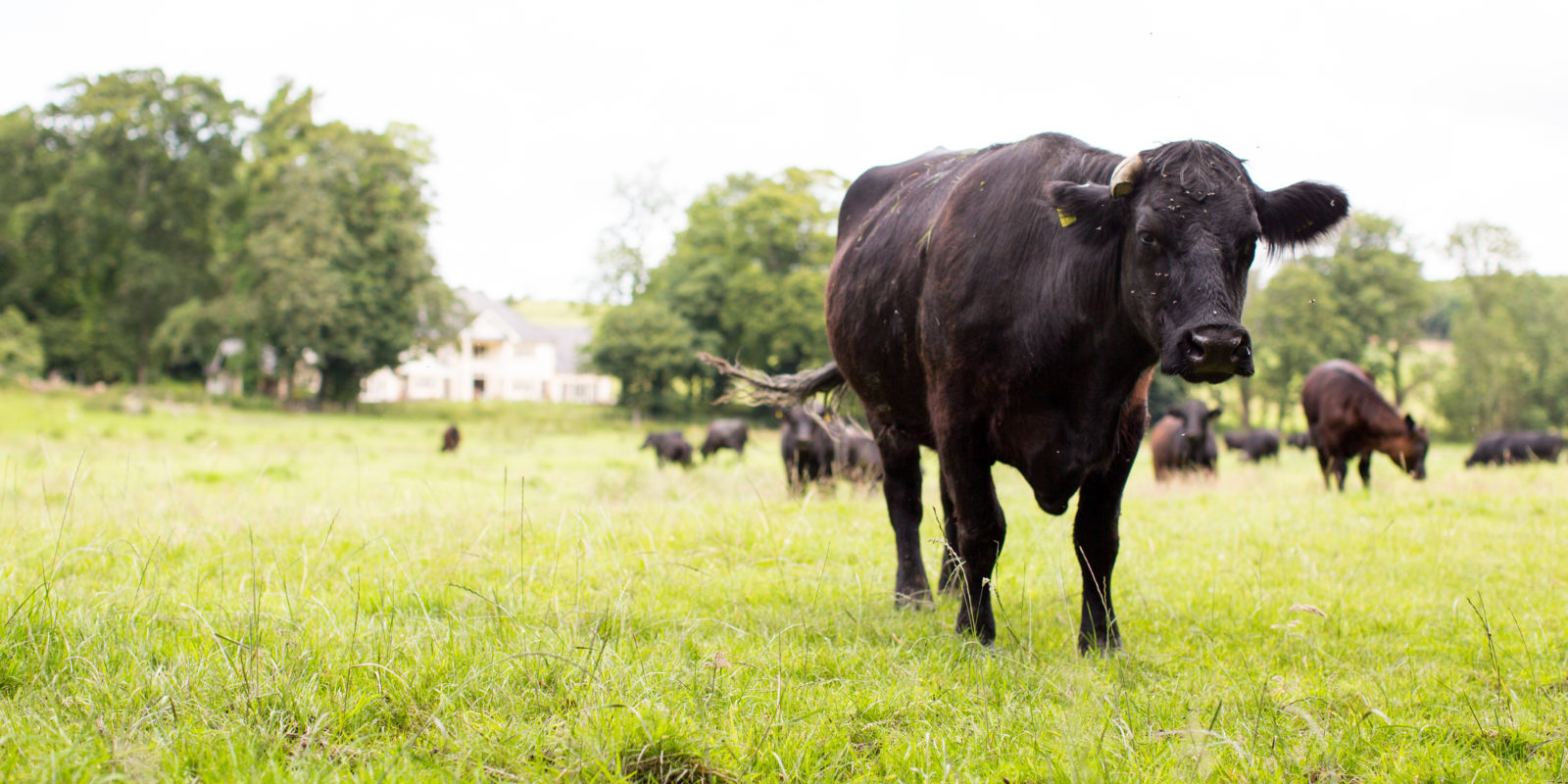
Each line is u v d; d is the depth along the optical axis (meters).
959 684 3.69
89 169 54.69
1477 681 4.05
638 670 3.48
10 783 2.40
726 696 3.31
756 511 8.58
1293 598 5.67
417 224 58.75
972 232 4.58
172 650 3.56
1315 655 4.43
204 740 2.77
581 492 12.73
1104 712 3.20
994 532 4.62
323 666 3.35
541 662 3.46
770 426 62.78
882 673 3.77
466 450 31.14
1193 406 19.20
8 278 59.09
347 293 53.41
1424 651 4.61
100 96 55.66
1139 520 9.52
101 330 57.88
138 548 5.60
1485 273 62.50
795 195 61.97
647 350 60.09
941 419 4.69
